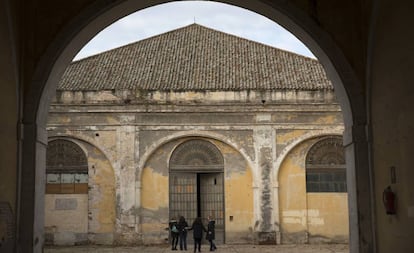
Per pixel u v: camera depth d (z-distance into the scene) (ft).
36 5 29.81
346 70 29.76
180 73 84.58
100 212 77.51
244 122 78.64
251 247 73.67
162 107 78.38
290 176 78.38
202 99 78.43
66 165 78.43
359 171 29.35
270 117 78.59
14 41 28.12
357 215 29.22
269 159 77.92
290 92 78.48
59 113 78.28
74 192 78.02
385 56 27.58
